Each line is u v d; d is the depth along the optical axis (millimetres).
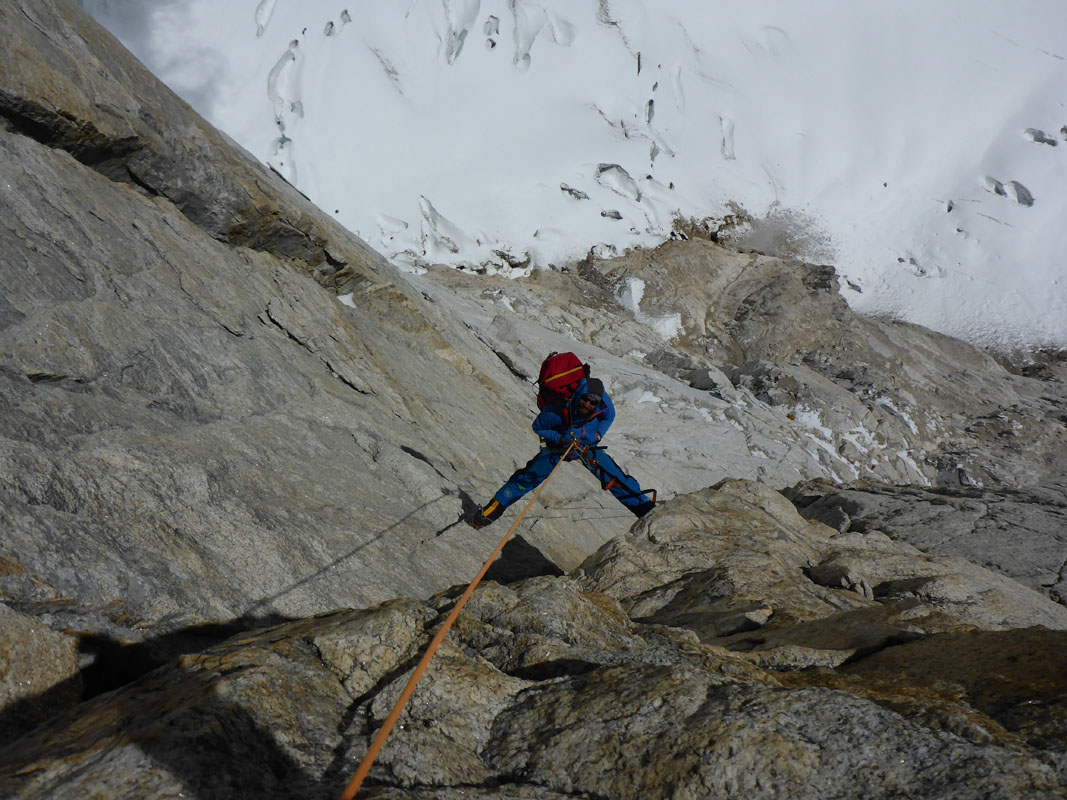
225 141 8164
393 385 7668
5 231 4844
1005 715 2541
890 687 3016
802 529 7777
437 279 21406
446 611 3279
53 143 5867
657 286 23484
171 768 1924
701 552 6457
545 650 2922
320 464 5305
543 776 2232
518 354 14484
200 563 3674
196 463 4262
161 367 4988
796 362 21938
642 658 2867
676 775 2109
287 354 6367
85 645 3020
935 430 19641
